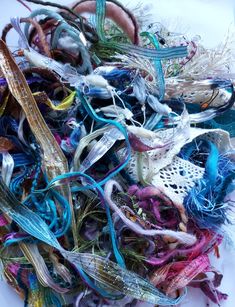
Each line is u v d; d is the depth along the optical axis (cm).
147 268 23
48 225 22
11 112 23
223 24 28
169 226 23
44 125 22
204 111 25
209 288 24
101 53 25
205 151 25
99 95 23
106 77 23
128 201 22
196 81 24
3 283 23
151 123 23
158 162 23
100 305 23
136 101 24
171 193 22
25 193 23
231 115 26
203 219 23
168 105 25
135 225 21
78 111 23
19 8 26
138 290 22
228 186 24
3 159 22
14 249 23
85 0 25
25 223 22
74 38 23
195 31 28
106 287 22
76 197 23
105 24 26
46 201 22
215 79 25
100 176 23
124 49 24
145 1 27
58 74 23
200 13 28
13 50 26
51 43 24
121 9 25
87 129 23
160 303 22
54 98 23
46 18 24
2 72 22
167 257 23
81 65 24
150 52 24
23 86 22
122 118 22
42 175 22
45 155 22
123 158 23
